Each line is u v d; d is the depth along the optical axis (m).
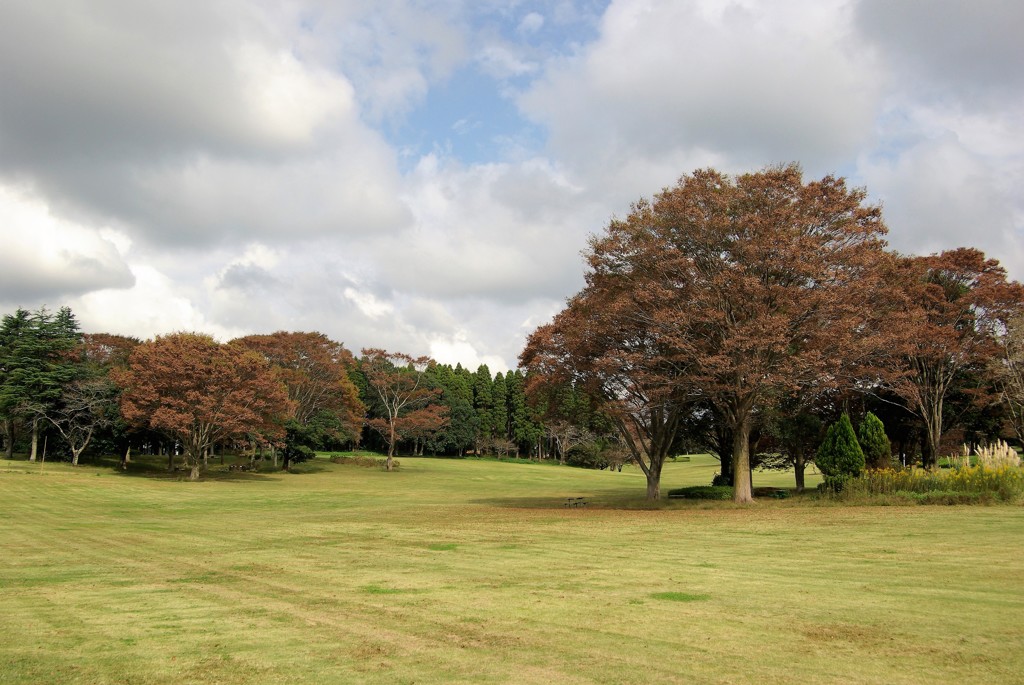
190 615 9.32
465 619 8.88
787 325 24.95
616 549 15.98
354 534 20.30
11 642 7.93
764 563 13.28
